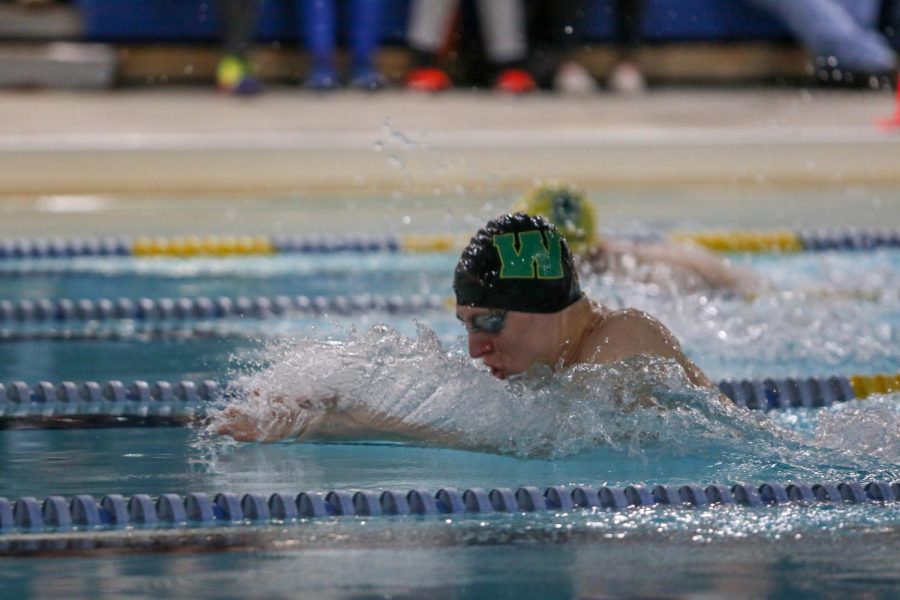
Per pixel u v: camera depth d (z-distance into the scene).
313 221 16.91
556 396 7.09
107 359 9.91
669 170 20.11
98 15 25.91
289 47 26.95
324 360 7.71
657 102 25.23
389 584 4.99
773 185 20.28
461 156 19.39
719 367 9.72
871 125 22.34
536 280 6.95
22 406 8.43
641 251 12.23
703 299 11.78
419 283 13.28
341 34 27.11
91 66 25.28
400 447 7.28
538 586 4.97
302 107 23.34
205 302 11.88
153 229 16.25
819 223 16.94
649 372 7.09
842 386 8.82
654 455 6.98
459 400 7.24
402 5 27.16
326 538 5.62
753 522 5.86
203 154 19.08
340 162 19.28
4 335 10.93
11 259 14.62
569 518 5.93
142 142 18.91
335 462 6.95
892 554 5.38
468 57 27.00
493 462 6.93
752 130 21.41
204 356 10.01
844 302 12.07
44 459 7.08
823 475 6.65
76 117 21.88
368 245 15.36
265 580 5.05
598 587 4.96
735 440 7.08
